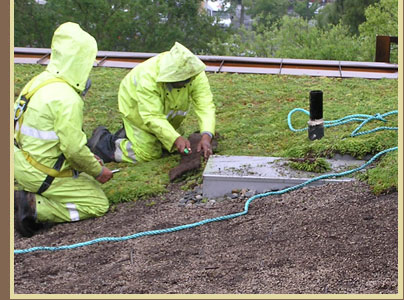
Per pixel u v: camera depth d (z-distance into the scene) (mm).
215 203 6543
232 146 7992
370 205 5883
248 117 9008
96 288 4992
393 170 6348
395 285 4641
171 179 7176
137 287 4938
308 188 6531
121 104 7715
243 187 6680
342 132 7820
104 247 5797
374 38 26062
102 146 7879
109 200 6875
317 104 7598
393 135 7367
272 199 6414
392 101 9047
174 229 5969
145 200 6859
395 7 25875
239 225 5930
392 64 11430
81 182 6488
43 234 6348
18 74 10945
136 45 30188
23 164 6227
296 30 29531
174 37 30250
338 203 6039
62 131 6031
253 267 5094
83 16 28906
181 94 7359
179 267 5230
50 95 6047
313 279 4824
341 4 37906
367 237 5316
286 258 5172
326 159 7098
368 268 4891
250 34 32906
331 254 5141
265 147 7902
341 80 10672
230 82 10625
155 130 7246
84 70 6230
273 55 30516
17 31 28938
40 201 6355
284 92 10031
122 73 11234
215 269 5125
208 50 32125
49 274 5355
